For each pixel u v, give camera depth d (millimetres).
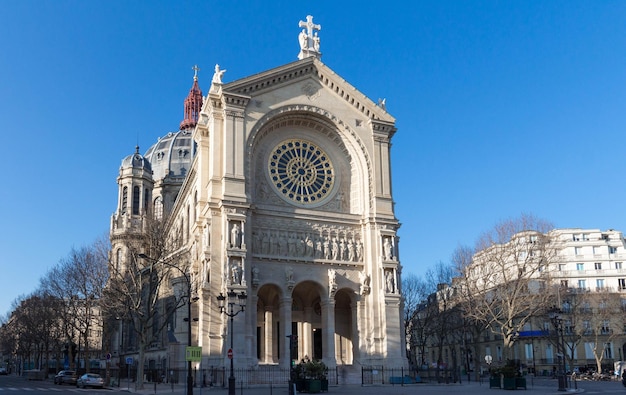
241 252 58375
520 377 54344
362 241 66875
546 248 75625
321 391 48656
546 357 102938
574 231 111812
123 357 90375
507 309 74375
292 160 67125
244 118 63156
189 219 82125
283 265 62062
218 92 63094
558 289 79688
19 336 122188
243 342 56375
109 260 69750
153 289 63969
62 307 89688
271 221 63000
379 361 62656
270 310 66750
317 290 64438
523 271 75562
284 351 59281
